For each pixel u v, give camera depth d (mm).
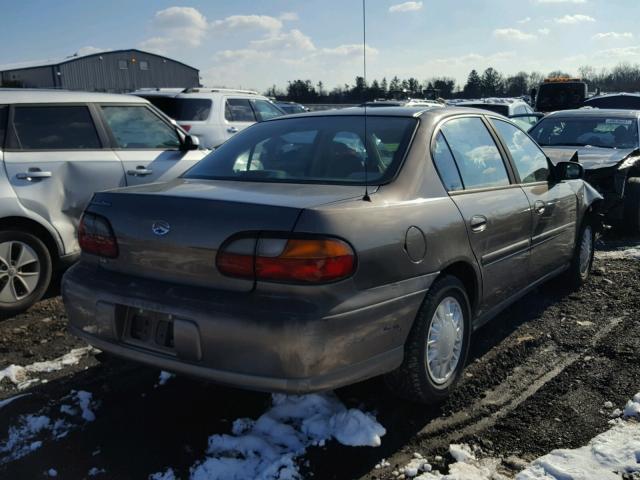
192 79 60625
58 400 3504
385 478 2803
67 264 5328
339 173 3375
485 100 17750
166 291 2887
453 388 3518
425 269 3139
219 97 10969
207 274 2816
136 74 56938
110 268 3172
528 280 4434
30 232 5055
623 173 7539
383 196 3094
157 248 2957
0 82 41625
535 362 4102
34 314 4977
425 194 3322
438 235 3238
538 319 4898
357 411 3238
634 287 5723
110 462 2916
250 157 3744
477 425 3271
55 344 4379
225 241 2762
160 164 5852
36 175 5047
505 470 2863
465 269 3588
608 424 3275
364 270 2799
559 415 3379
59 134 5324
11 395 3590
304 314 2621
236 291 2756
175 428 3213
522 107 17062
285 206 2768
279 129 3938
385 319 2914
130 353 2994
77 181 5312
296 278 2650
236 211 2805
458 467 2875
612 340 4453
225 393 3584
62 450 3012
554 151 7574
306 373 2646
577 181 5363
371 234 2859
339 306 2693
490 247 3742
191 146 6145
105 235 3154
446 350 3402
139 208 3049
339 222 2760
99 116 5590
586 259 5723
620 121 8789
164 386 3676
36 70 53750
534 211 4324
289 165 3568
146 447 3041
